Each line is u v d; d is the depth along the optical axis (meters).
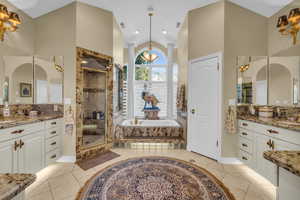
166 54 5.17
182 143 3.28
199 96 2.98
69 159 2.62
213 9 2.77
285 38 2.37
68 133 2.61
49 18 2.69
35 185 1.92
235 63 2.65
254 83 2.65
